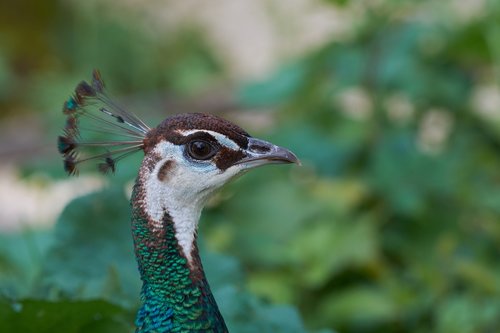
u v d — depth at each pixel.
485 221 10.48
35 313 6.53
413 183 10.20
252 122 13.90
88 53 17.11
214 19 18.69
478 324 8.85
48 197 13.83
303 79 11.06
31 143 14.14
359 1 10.91
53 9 17.75
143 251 5.79
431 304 9.39
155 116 12.85
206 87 15.66
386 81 10.80
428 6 11.22
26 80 17.03
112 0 17.95
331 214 10.13
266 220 10.13
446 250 9.76
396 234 10.19
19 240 9.20
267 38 18.33
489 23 10.90
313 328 9.41
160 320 5.79
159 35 17.64
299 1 13.82
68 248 7.39
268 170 10.64
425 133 11.55
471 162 11.06
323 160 10.63
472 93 11.55
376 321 9.40
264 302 7.47
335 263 9.66
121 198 7.64
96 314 6.66
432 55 11.50
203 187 5.78
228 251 9.84
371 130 10.70
